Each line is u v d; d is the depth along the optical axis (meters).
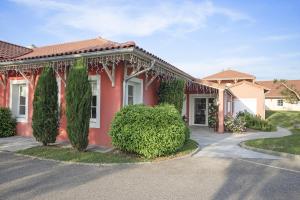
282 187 6.10
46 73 10.15
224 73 33.34
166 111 9.20
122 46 8.98
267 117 34.19
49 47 17.11
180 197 5.35
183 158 9.09
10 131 12.89
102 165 7.85
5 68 12.43
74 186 5.89
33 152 9.26
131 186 5.98
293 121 30.25
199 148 11.09
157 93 13.73
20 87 13.60
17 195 5.25
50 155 8.85
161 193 5.56
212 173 7.21
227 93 22.12
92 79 11.09
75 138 9.20
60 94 11.61
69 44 16.50
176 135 9.05
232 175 7.04
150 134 8.64
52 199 5.09
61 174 6.83
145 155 8.73
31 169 7.28
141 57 9.88
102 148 10.23
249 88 26.67
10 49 15.91
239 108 26.86
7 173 6.84
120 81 10.53
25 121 12.99
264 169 7.79
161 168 7.68
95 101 11.22
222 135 16.39
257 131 19.94
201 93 21.89
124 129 8.83
